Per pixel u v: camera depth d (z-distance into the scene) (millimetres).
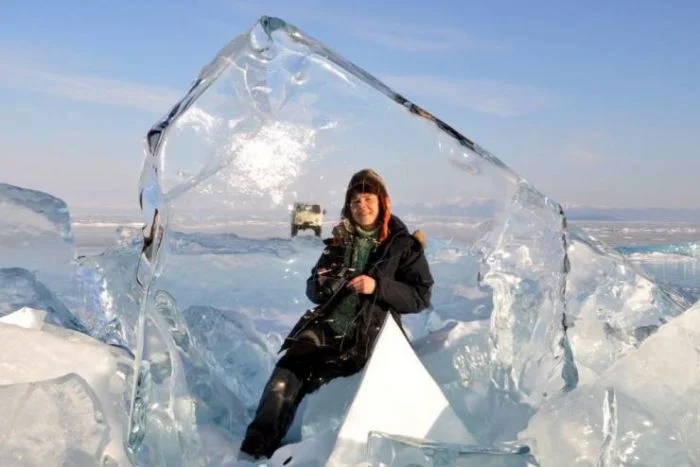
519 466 1851
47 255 3572
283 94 2840
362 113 2957
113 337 3279
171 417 2258
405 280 2850
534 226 2910
